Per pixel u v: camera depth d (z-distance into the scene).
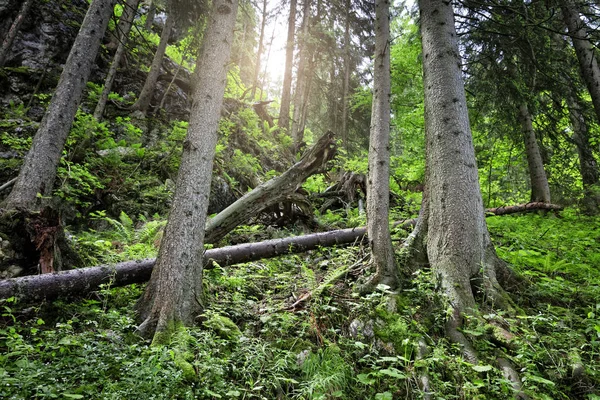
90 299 4.32
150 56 14.89
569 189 11.87
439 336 3.67
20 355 2.90
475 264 4.29
